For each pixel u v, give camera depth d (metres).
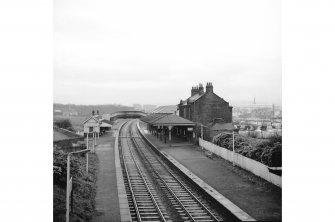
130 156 35.00
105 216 15.79
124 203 17.64
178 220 15.60
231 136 32.19
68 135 33.31
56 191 16.64
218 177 22.97
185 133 48.53
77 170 19.92
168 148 38.72
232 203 16.83
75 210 15.45
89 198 18.08
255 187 20.23
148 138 50.09
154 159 33.31
